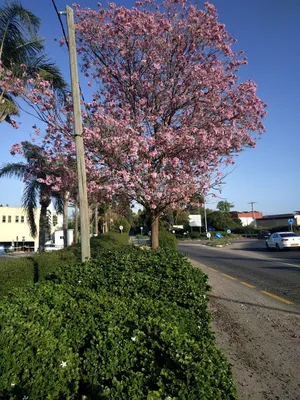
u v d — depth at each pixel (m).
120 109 9.84
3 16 10.88
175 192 9.02
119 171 8.49
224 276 12.02
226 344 5.13
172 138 8.92
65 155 9.50
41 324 3.17
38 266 6.82
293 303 7.65
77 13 10.26
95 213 34.53
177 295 4.90
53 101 9.59
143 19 9.84
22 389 2.33
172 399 2.25
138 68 10.15
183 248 33.75
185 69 9.91
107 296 4.38
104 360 2.72
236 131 9.48
